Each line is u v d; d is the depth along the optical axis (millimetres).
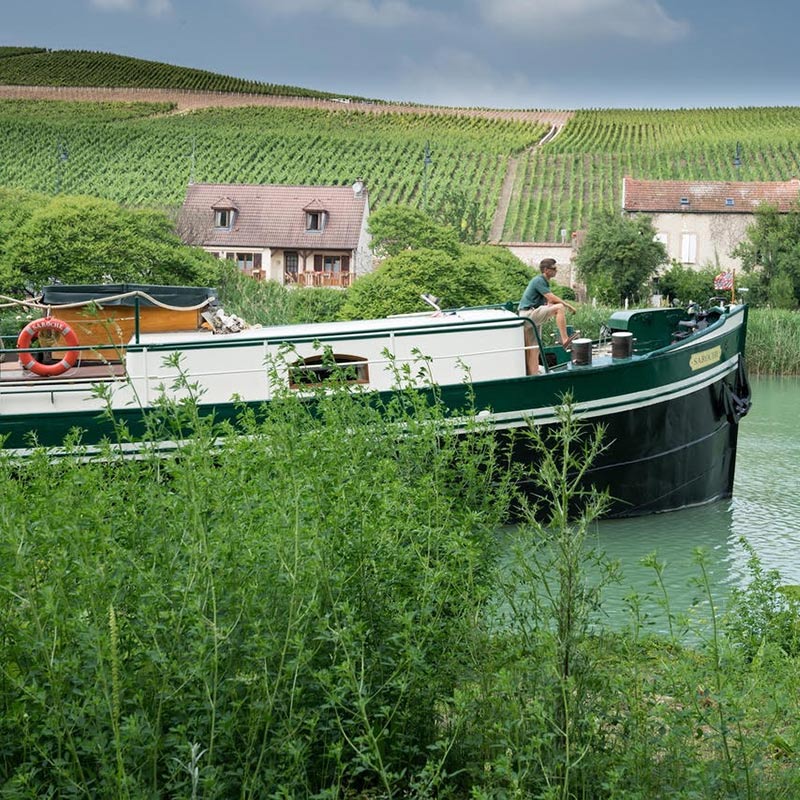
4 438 5527
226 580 4262
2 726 3900
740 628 6715
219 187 78062
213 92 149250
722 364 16562
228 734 3848
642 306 61844
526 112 154125
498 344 14289
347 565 4648
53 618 3863
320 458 5207
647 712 4645
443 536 4977
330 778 4359
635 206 70312
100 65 164375
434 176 105375
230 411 13469
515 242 80438
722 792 4211
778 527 15234
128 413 13195
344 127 134125
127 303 14320
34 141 109188
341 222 75625
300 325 15227
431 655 4629
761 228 65188
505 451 14352
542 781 4070
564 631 4402
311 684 4168
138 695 3850
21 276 40750
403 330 14008
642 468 15539
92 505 4469
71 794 3775
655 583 5172
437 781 4016
